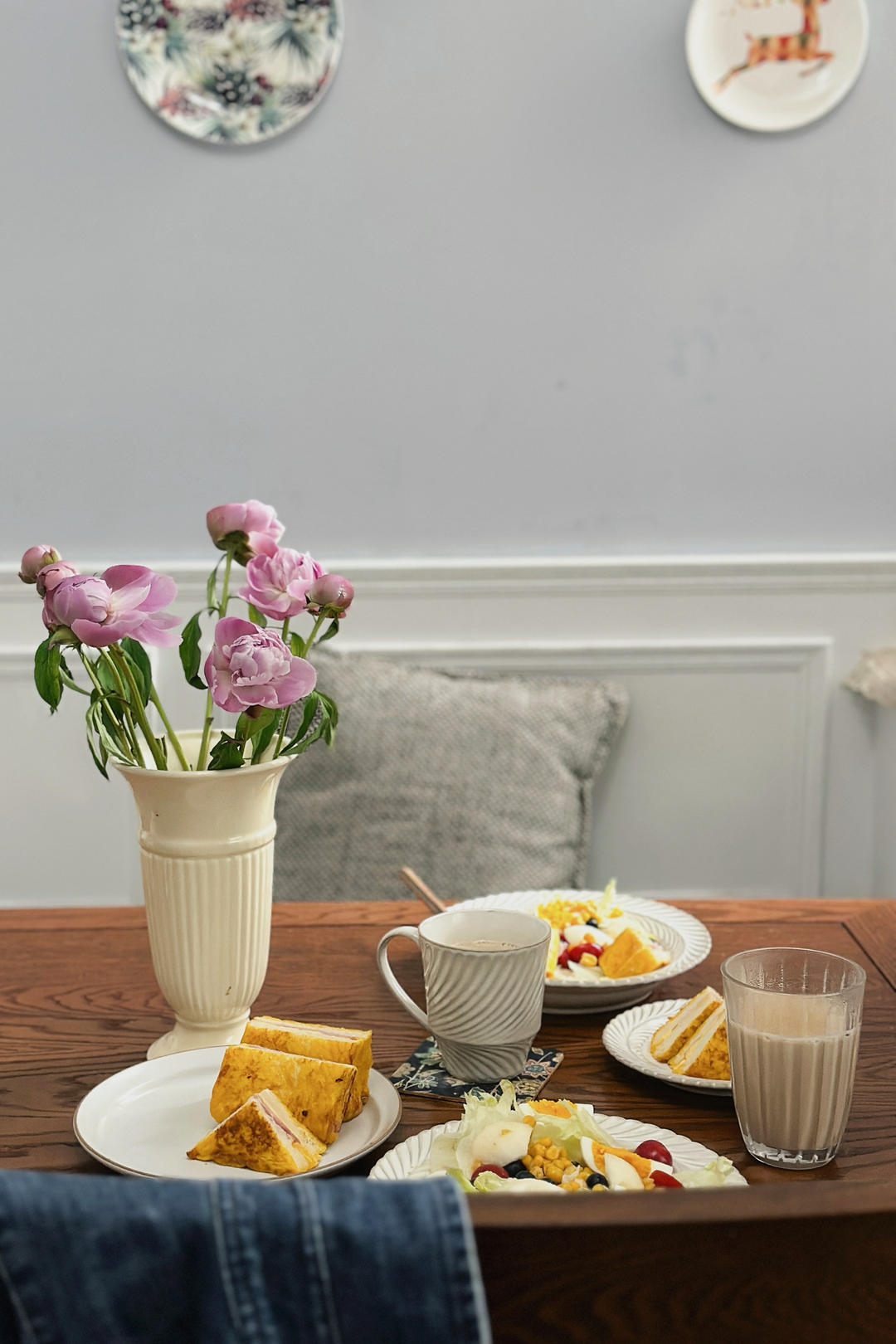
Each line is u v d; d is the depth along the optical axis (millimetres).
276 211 2207
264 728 880
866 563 2264
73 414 2246
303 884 1975
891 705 2145
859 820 2348
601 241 2229
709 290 2244
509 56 2178
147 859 880
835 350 2266
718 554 2311
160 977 909
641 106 2193
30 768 2273
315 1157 762
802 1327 428
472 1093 777
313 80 2160
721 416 2279
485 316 2244
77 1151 802
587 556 2309
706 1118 846
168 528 2279
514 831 2004
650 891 2344
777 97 2184
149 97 2156
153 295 2223
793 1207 420
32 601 2250
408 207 2213
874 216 2229
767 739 2314
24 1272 404
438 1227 405
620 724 2201
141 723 887
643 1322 424
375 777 2008
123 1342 408
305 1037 832
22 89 2158
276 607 852
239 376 2246
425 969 898
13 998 1060
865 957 1144
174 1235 405
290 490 2281
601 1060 940
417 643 2289
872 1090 886
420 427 2271
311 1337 404
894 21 2174
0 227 2191
